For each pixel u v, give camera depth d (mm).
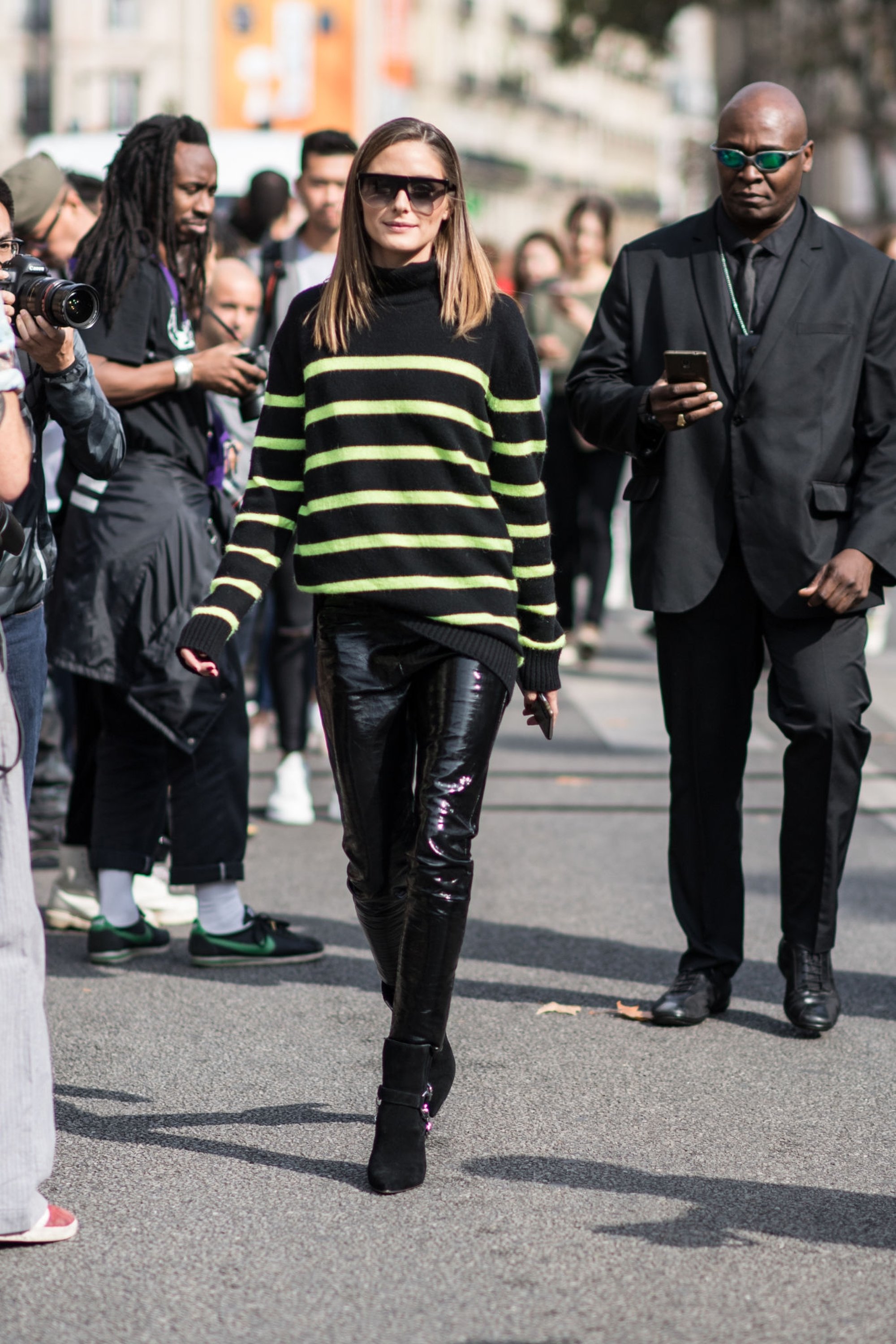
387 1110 6273
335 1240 5848
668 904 10328
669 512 7883
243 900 10312
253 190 15234
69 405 6262
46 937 9609
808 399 7715
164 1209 6086
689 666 8016
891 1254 5801
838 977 8914
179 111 86938
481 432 6262
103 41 90562
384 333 6203
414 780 6711
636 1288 5523
